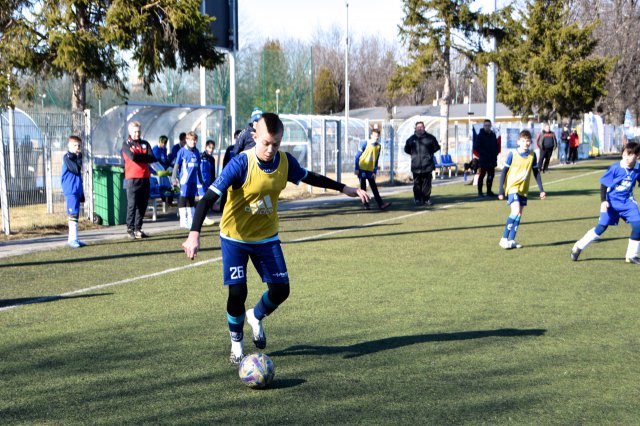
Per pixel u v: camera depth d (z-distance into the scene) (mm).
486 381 4492
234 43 21703
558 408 4023
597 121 52594
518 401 4129
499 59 27859
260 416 3896
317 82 79938
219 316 6371
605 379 4543
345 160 30875
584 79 38531
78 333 5789
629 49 54000
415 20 27109
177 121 18500
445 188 23312
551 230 12492
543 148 31125
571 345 5340
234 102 22219
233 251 4797
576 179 26250
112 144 16484
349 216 15180
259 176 4586
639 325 5961
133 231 11953
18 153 14148
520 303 6809
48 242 11602
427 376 4594
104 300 7086
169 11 14156
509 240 10359
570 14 51125
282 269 4867
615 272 8477
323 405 4066
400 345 5340
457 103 87688
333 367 4809
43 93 22328
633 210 8961
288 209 16859
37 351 5266
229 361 4977
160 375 4668
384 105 80312
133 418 3883
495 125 31062
